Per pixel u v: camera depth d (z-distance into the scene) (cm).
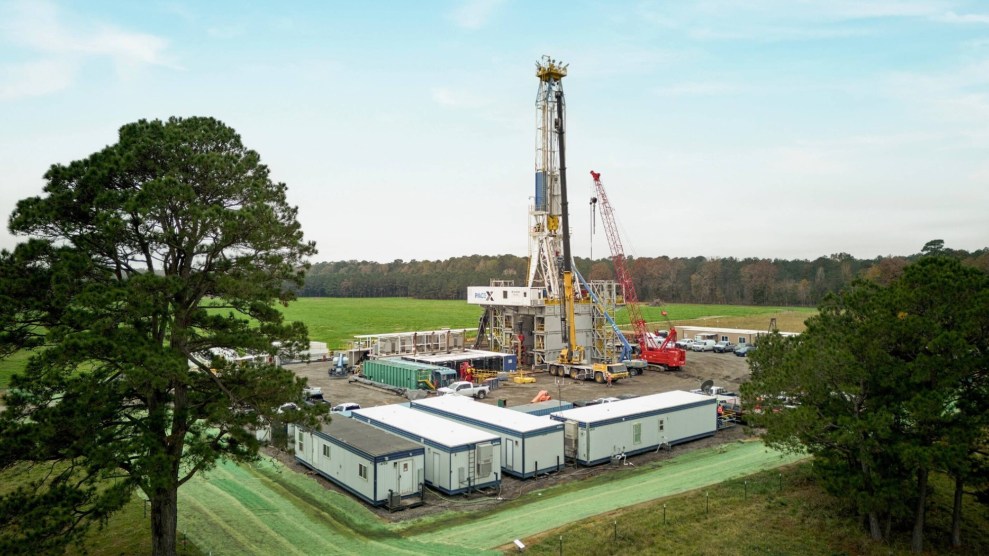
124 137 2673
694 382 8194
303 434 4391
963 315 2883
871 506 2944
